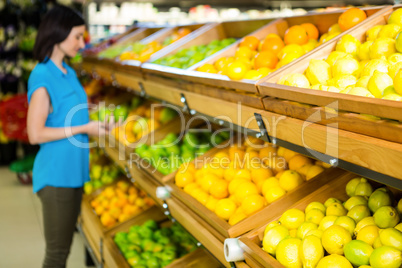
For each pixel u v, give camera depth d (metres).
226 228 1.54
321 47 1.62
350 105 1.06
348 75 1.40
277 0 6.63
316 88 1.39
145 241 2.69
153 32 4.55
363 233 1.18
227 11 6.84
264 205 1.66
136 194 3.34
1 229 4.07
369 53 1.51
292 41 2.03
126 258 2.52
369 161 1.02
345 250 1.15
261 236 1.47
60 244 2.43
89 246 3.23
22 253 3.57
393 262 1.04
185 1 6.79
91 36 6.60
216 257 1.68
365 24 1.67
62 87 2.35
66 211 2.41
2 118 5.55
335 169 1.64
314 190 1.60
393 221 1.18
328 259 1.13
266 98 1.45
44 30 2.31
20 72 6.56
